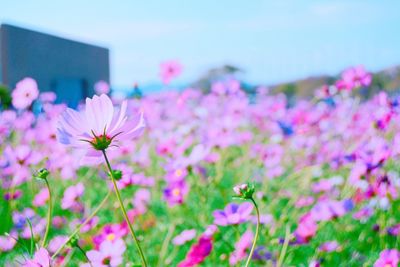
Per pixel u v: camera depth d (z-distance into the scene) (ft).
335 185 4.25
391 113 4.50
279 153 5.68
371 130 5.05
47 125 6.18
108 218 4.02
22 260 2.59
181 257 3.32
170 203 3.58
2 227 3.94
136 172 5.21
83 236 3.40
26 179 4.59
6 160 4.85
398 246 3.22
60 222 3.90
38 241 2.91
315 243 3.29
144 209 3.89
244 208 2.28
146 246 3.44
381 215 3.51
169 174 3.65
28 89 4.76
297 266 3.05
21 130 6.59
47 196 4.11
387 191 3.51
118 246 2.33
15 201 4.20
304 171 4.99
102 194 4.90
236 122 5.88
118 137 1.53
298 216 3.87
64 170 4.92
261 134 7.55
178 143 5.95
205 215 3.86
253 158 5.82
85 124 1.51
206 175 4.51
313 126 6.97
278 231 3.54
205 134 5.77
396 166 4.28
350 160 4.13
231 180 5.32
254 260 2.83
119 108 1.54
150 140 6.97
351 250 3.29
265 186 4.66
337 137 6.74
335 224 3.52
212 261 3.13
